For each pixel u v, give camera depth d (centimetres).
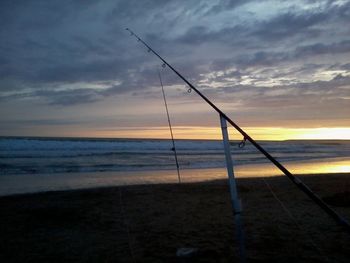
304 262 464
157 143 4222
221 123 346
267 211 780
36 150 2861
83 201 956
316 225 652
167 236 599
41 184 1434
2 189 1281
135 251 525
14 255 513
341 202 818
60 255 512
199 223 687
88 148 3316
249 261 468
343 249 514
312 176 1541
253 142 323
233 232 616
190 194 1068
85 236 608
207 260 477
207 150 4116
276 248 520
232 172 338
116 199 982
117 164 2311
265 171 2078
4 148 2816
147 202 929
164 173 1914
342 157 3659
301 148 5362
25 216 764
